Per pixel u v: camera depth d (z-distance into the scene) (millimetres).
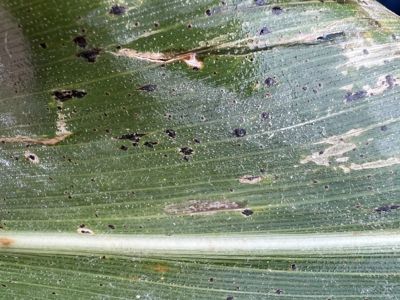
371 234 145
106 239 144
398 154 139
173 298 144
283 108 134
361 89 134
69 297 144
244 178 140
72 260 145
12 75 127
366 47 132
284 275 145
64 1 119
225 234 144
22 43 123
